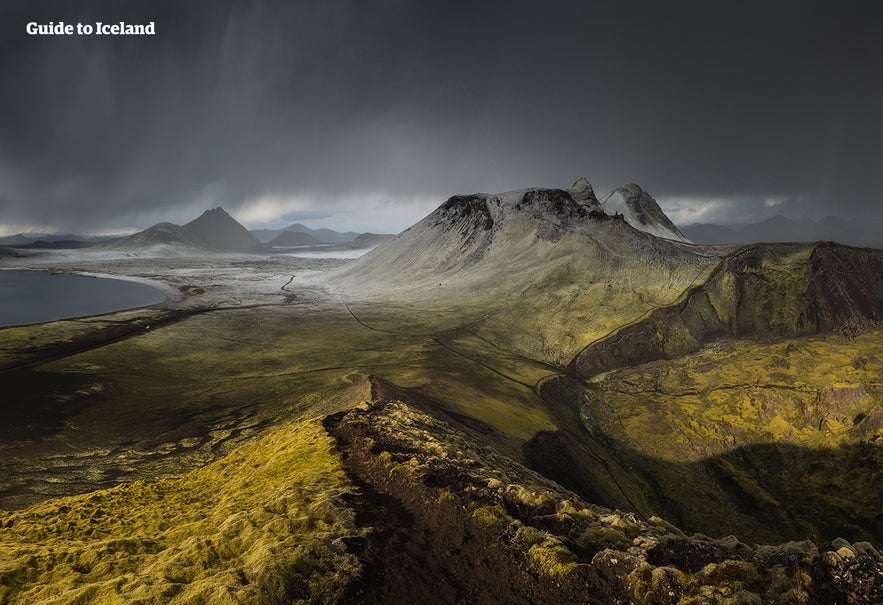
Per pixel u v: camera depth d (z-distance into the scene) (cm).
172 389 7644
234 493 2298
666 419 8375
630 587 1247
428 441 2711
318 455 2444
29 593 1305
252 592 1176
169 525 1934
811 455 7225
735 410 8450
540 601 1203
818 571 1242
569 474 5209
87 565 1455
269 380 8169
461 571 1335
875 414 7194
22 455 4688
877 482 6331
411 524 1614
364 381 5584
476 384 8038
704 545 1476
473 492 1842
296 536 1474
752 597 1149
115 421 5838
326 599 1191
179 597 1196
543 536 1474
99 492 2631
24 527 2030
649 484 6781
